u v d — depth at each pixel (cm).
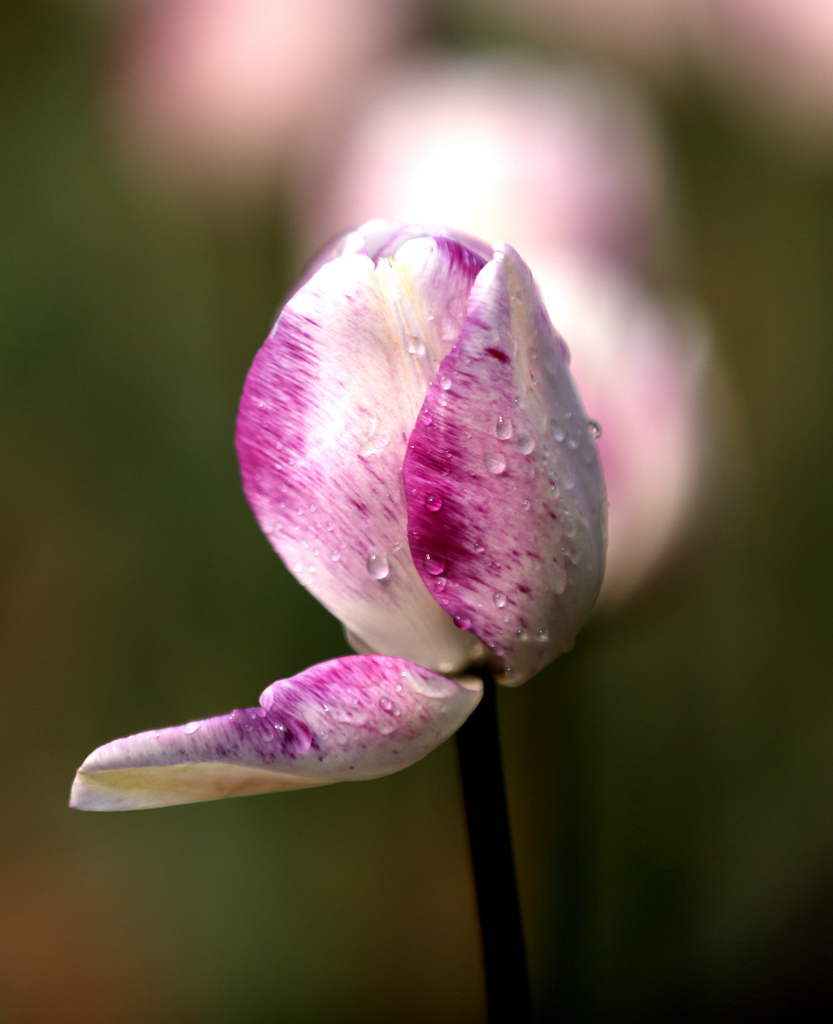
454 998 80
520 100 76
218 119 99
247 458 49
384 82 89
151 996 83
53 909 89
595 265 68
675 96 97
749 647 86
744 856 79
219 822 87
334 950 82
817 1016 72
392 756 48
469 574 48
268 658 93
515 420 48
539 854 77
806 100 92
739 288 96
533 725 76
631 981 75
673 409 60
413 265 48
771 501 89
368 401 48
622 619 62
